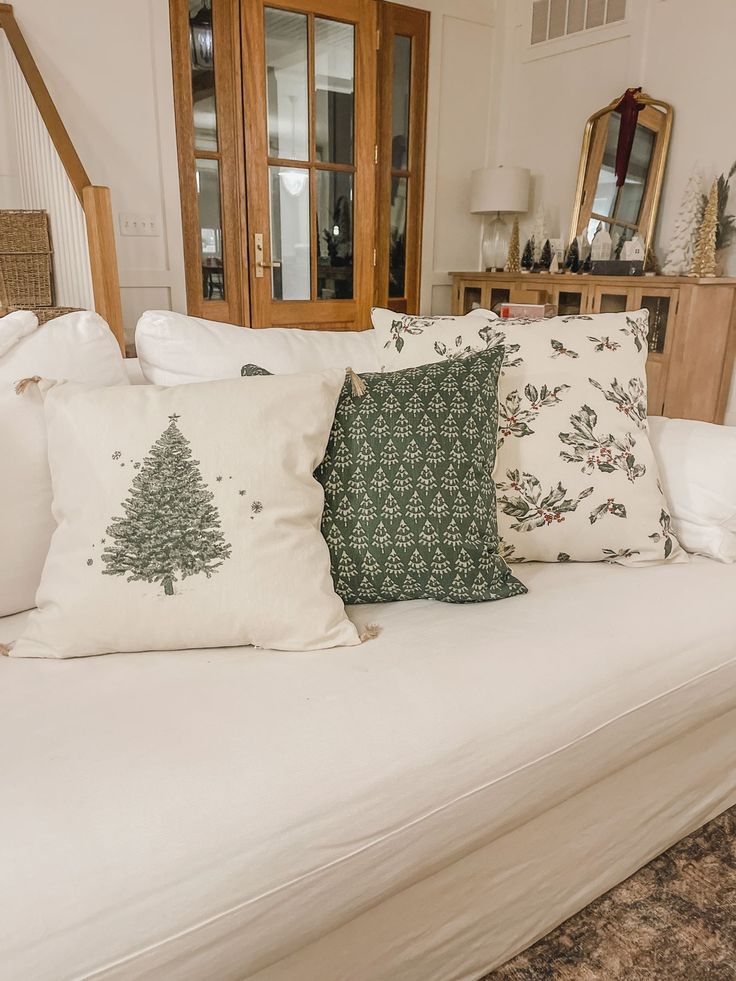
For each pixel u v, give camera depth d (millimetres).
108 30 3246
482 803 910
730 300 3486
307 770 811
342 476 1162
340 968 901
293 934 784
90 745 821
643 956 1105
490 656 1033
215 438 1052
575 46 4168
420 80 4312
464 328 1472
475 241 4906
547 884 1096
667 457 1489
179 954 701
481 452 1218
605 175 4051
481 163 4766
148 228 3553
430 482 1166
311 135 3830
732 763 1335
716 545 1388
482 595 1196
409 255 4645
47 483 1165
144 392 1102
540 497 1321
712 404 3627
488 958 1062
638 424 1417
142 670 990
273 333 1531
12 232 2914
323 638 1036
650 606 1197
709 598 1240
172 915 694
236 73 3557
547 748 964
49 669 995
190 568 1001
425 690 949
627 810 1174
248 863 738
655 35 3773
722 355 3572
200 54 3500
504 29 4535
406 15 4141
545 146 4457
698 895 1217
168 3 3342
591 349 1434
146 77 3381
